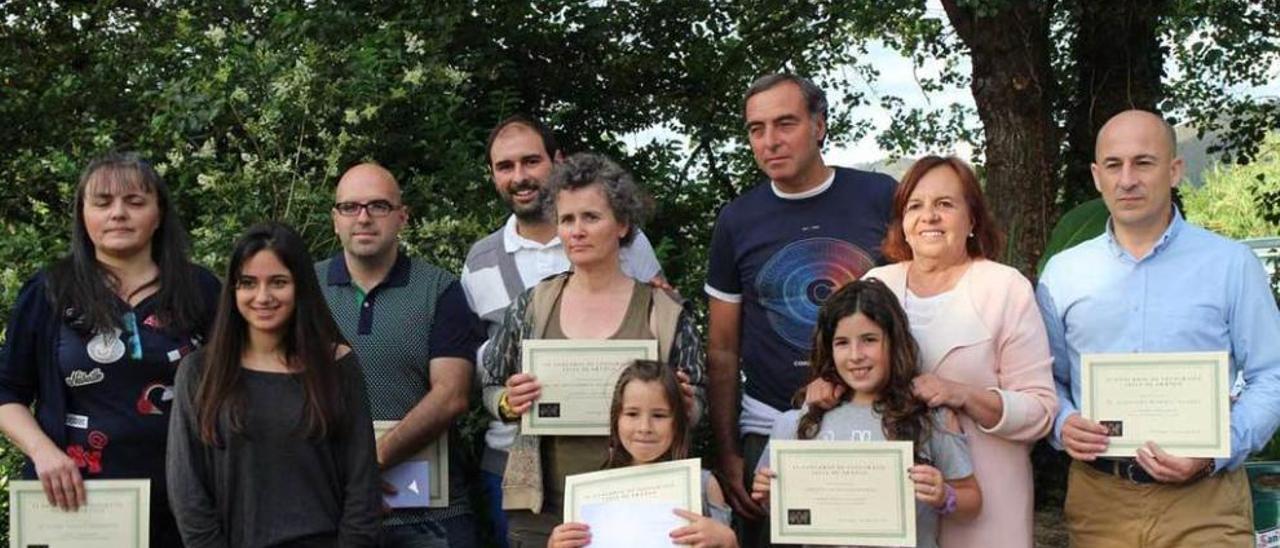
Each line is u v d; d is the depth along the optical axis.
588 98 9.28
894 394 3.79
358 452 3.77
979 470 3.83
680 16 9.48
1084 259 3.96
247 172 6.03
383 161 6.82
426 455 4.34
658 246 7.98
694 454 5.72
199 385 3.65
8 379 3.88
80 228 3.90
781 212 4.50
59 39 8.97
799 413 4.04
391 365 4.38
